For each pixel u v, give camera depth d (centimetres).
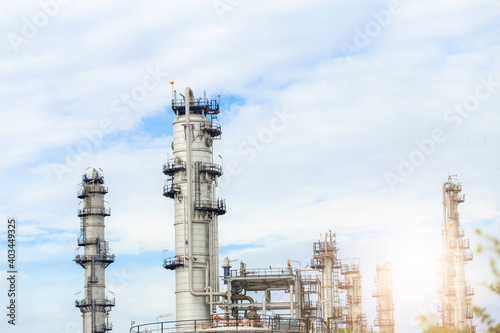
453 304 14738
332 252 14412
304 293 10769
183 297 11250
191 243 11281
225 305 10669
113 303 15650
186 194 11506
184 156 11619
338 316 14262
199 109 11788
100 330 15450
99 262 15700
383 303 16338
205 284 11331
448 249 15100
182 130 11675
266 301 10675
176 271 11412
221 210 11531
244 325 8369
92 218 15812
